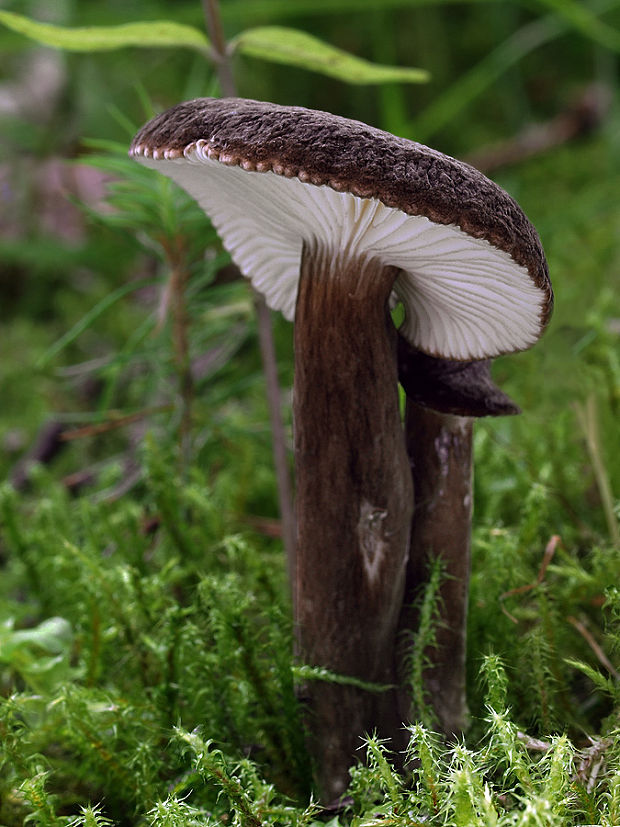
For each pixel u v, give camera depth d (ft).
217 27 0.68
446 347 0.60
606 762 0.57
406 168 0.49
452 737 0.61
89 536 0.78
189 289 0.80
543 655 0.62
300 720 0.60
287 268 0.64
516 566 0.68
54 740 0.64
